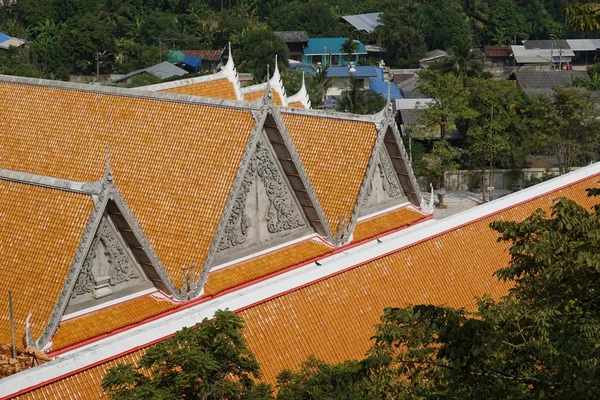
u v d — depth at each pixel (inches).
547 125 4753.9
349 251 2405.3
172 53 7460.6
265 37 7564.0
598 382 1177.4
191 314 1774.1
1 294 1812.3
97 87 2445.9
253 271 2178.9
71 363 1579.7
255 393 1359.5
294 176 2256.4
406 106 5836.6
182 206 2137.1
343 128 2541.8
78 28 7327.8
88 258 1824.6
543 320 1283.2
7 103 2539.4
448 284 2321.6
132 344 1665.8
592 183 2913.4
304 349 1943.9
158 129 2292.1
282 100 3203.7
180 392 1332.4
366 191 2461.9
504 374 1293.1
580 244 1274.6
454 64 5989.2
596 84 6579.7
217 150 2174.0
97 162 2314.2
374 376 1425.9
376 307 2137.1
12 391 1501.0
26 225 1865.2
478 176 4889.3
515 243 1478.8
